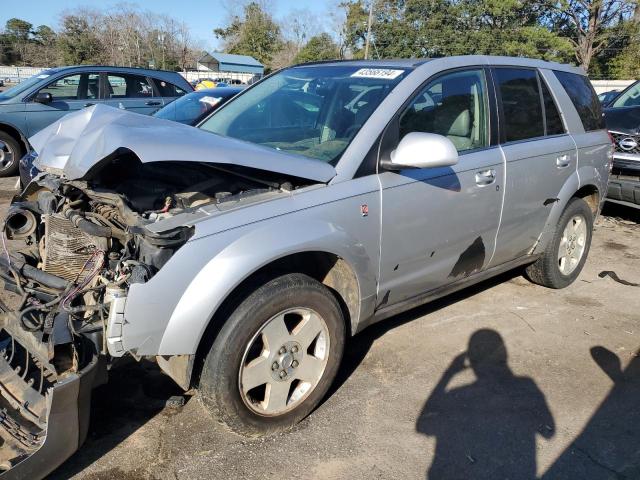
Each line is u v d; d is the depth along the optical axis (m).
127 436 2.77
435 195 3.24
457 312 4.25
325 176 2.81
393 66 3.48
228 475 2.55
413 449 2.76
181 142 2.54
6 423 2.35
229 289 2.41
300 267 2.95
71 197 2.88
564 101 4.39
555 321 4.17
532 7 35.12
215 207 2.55
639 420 3.05
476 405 3.12
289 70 4.08
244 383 2.59
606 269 5.33
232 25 67.31
